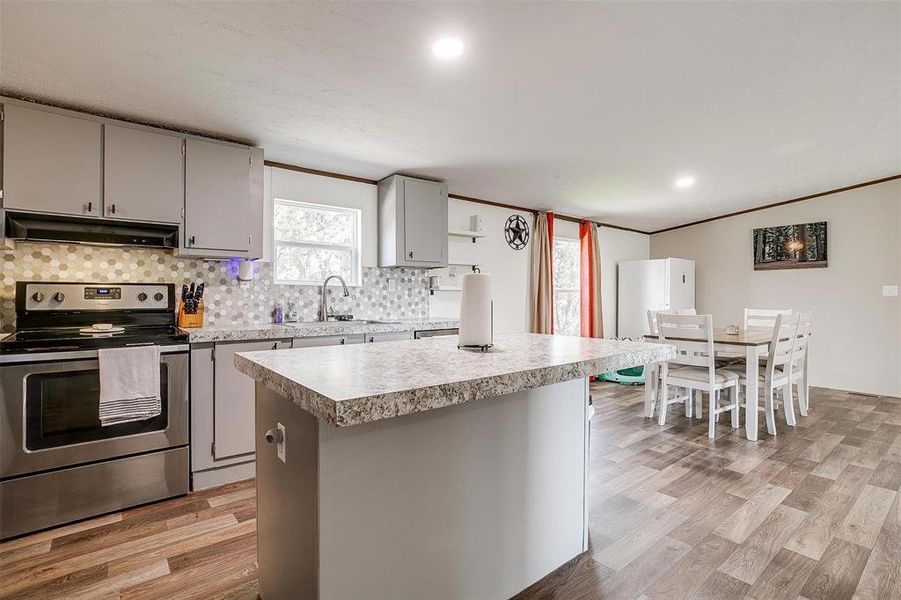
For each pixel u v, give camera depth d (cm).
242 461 279
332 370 125
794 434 363
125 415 231
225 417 271
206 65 215
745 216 617
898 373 501
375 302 409
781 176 465
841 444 338
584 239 614
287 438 135
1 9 170
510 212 531
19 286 248
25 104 236
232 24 185
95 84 230
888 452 321
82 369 226
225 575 182
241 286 337
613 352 161
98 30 186
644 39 208
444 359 146
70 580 179
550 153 359
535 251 548
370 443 125
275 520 146
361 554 125
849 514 230
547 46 209
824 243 546
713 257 649
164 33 189
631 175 429
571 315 622
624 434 361
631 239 703
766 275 599
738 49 222
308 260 379
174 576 182
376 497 127
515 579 167
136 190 266
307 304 369
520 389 124
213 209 293
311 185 372
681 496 252
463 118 287
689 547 201
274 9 176
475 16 185
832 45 222
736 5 188
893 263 503
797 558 192
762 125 323
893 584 174
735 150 375
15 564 190
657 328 400
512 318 531
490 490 157
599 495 253
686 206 571
